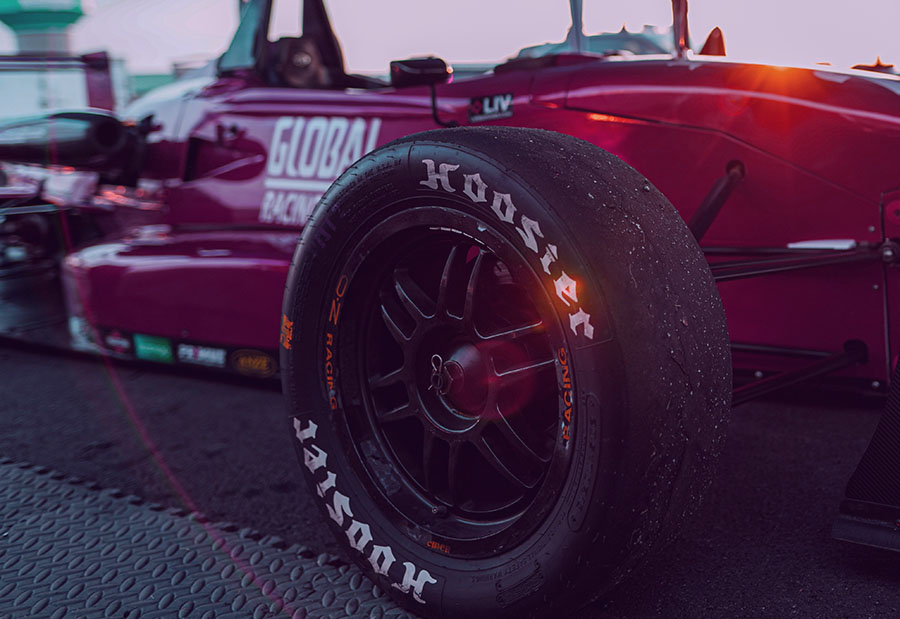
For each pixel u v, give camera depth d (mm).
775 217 2107
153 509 1885
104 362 3314
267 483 2105
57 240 3660
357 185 1487
